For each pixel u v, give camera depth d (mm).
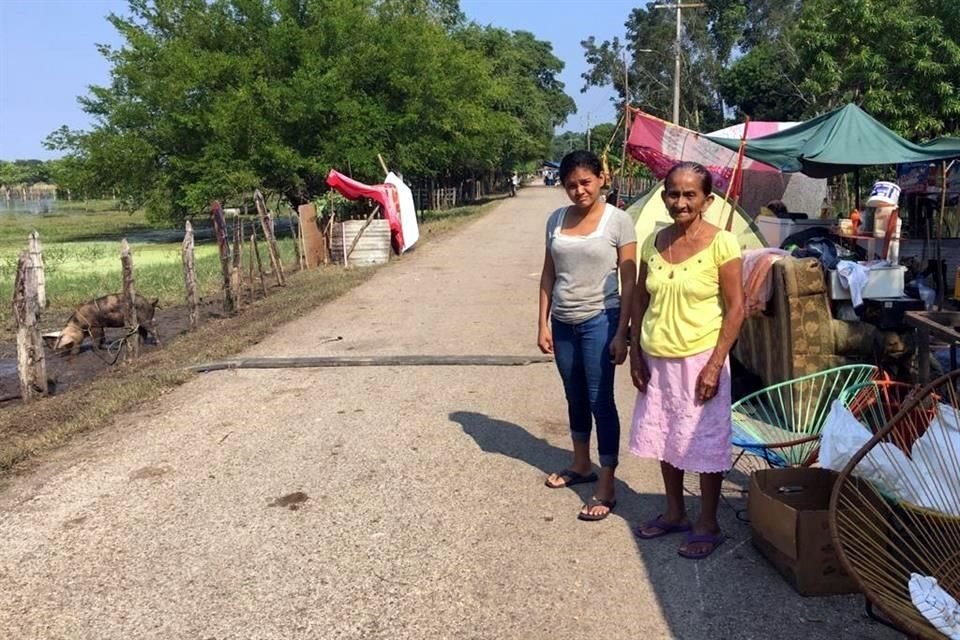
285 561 3854
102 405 6500
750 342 6547
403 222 18141
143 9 26047
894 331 5793
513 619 3324
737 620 3270
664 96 51219
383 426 5824
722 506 4352
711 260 3576
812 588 3416
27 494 4746
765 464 4844
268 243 14078
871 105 18703
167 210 25906
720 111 51500
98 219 48219
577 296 4145
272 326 9961
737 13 51438
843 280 5918
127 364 8461
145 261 20734
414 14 32438
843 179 18297
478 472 4902
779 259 5898
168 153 25781
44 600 3557
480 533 4094
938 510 3088
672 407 3723
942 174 10703
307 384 7059
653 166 11758
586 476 4695
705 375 3592
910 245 11852
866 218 8758
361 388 6871
